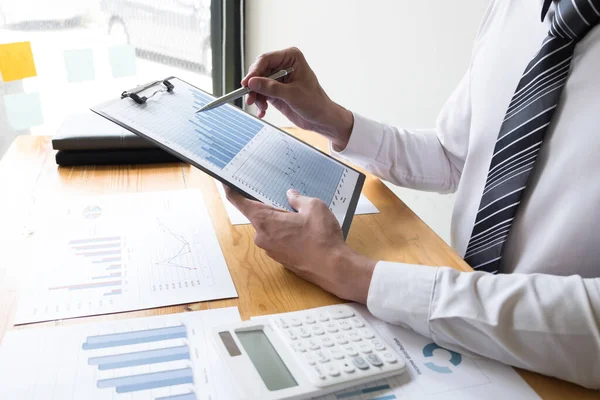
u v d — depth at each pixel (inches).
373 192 37.1
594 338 20.2
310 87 36.4
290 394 18.4
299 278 26.2
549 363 20.7
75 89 65.6
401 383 20.1
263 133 32.9
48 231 28.4
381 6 59.6
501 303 21.3
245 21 75.1
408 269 23.6
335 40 66.7
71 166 37.1
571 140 27.6
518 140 29.1
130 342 20.9
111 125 39.6
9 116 61.7
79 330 21.3
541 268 28.1
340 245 25.3
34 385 18.5
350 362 20.1
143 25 67.9
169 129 28.9
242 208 26.7
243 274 26.1
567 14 27.7
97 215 30.5
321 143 43.9
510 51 34.3
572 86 28.0
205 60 74.8
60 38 62.6
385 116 62.4
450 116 39.2
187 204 32.7
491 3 37.7
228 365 19.2
